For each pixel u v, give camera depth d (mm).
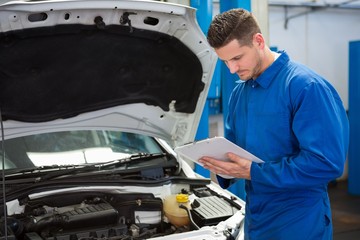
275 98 1802
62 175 2375
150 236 2160
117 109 2369
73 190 2270
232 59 1715
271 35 6047
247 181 1998
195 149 1811
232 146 1766
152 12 1952
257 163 1784
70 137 2732
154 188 2420
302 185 1717
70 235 2012
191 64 2250
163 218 2359
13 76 2053
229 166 1820
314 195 1849
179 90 2373
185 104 2406
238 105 2002
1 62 1970
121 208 2318
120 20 1974
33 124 2254
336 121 1716
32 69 2072
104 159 2629
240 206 2277
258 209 1935
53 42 1981
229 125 2113
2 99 2107
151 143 2885
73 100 2254
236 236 1998
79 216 2104
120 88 2299
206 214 2197
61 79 2156
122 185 2354
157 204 2348
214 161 1843
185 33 2088
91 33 2008
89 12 1896
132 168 2512
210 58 2191
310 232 1847
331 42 6445
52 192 2234
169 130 2529
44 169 2426
